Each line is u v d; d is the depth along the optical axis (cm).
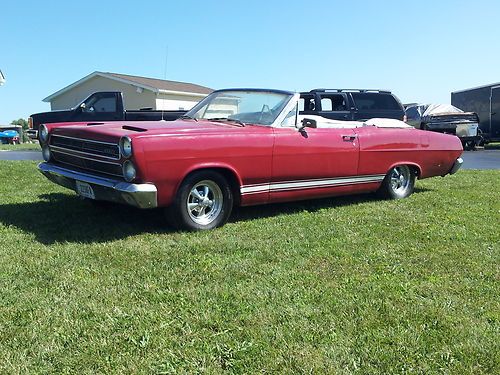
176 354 253
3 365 240
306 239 466
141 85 2603
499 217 571
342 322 291
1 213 539
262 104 568
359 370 243
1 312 294
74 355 250
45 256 395
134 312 299
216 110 596
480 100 2130
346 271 379
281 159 532
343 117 1132
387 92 1196
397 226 525
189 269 375
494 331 284
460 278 369
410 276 372
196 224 485
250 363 246
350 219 553
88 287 335
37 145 2320
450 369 245
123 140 434
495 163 1355
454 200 683
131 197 436
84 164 496
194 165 466
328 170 584
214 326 283
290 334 275
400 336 275
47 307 303
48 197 639
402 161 678
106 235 462
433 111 1911
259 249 430
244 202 521
